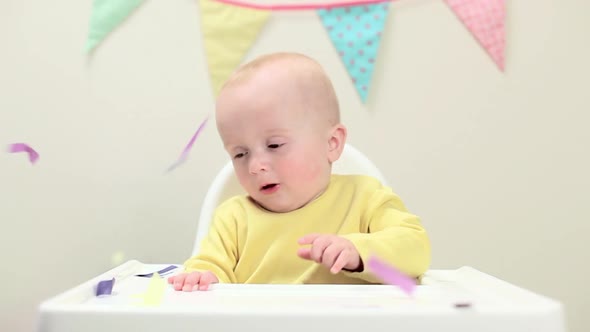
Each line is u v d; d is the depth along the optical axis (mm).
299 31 1403
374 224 909
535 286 1379
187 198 1396
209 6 1399
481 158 1394
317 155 932
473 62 1399
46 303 524
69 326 495
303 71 946
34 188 1395
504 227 1386
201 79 1407
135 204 1397
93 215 1395
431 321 476
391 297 608
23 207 1392
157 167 1403
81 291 611
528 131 1396
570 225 1384
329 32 1392
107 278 727
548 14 1406
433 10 1404
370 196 940
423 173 1392
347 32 1390
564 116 1396
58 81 1411
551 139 1394
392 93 1396
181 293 663
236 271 911
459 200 1389
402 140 1392
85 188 1399
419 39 1402
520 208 1389
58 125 1404
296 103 912
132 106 1412
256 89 900
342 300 588
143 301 595
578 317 1370
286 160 896
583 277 1378
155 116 1411
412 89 1398
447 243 1382
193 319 487
